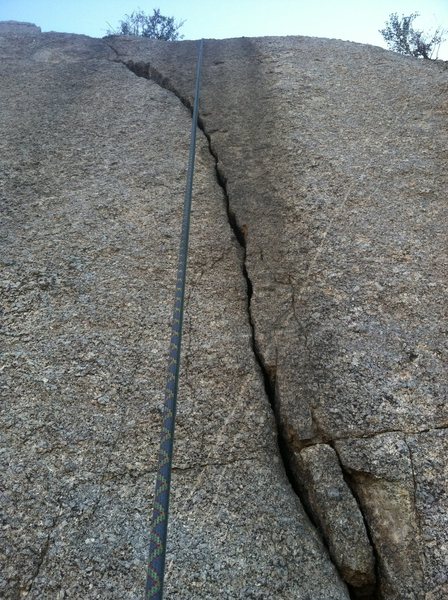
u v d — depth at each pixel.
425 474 2.02
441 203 3.46
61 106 4.67
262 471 2.10
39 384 2.34
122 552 1.80
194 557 1.80
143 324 2.70
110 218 3.38
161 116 4.56
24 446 2.10
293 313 2.77
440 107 4.47
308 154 3.95
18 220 3.32
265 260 3.13
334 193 3.56
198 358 2.54
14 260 3.00
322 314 2.73
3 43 6.10
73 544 1.81
